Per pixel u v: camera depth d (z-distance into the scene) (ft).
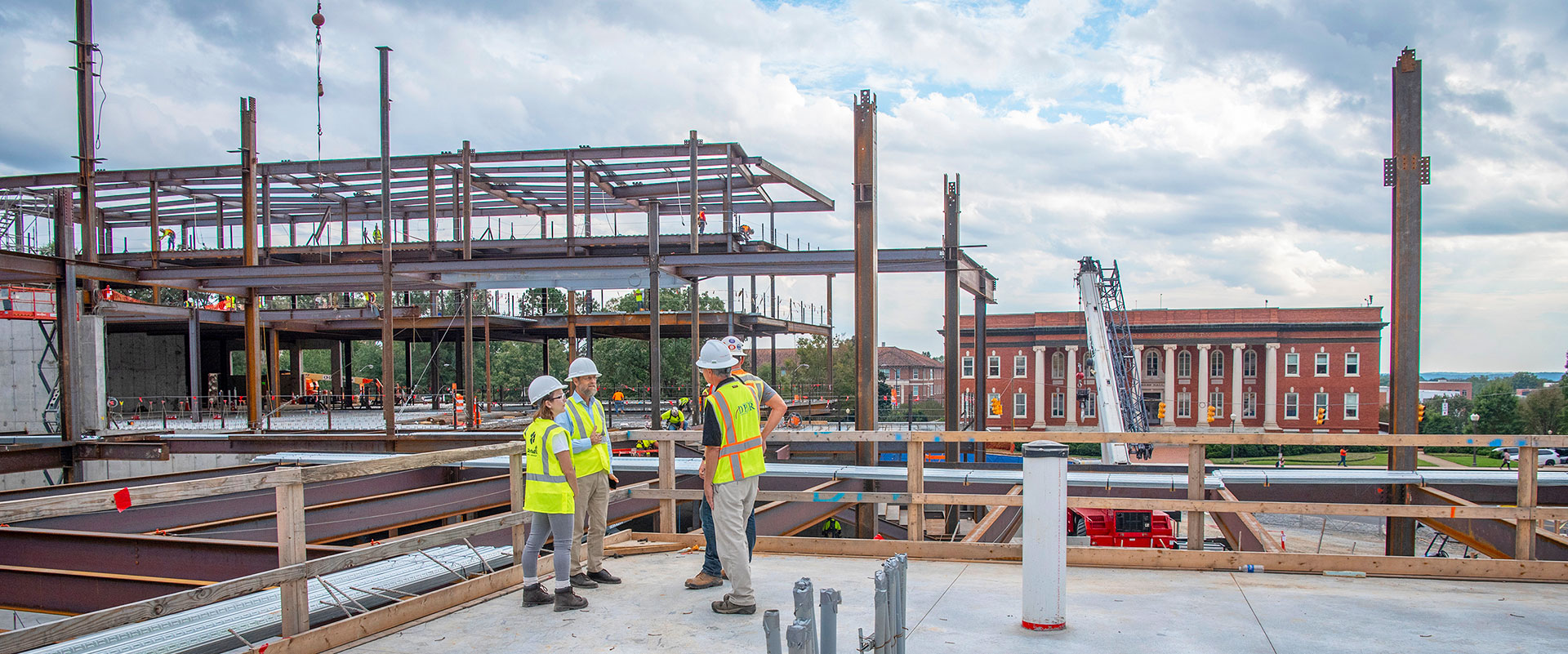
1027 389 228.02
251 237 91.86
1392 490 41.86
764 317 125.70
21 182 111.45
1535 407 225.35
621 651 17.06
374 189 121.39
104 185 112.06
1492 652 16.19
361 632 17.92
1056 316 223.71
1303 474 41.75
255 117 92.53
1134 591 20.85
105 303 104.17
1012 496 24.84
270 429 93.97
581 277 76.95
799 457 85.51
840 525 70.03
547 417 20.39
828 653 10.89
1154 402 225.56
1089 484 42.96
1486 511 21.95
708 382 20.72
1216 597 20.26
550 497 19.86
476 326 132.77
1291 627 17.75
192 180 118.32
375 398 175.52
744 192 114.01
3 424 92.22
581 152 97.35
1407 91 42.86
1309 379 212.84
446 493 43.09
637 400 180.96
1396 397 42.60
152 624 17.37
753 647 17.15
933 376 312.91
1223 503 23.41
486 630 18.51
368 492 48.85
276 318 131.03
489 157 98.84
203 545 27.32
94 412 90.38
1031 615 17.63
